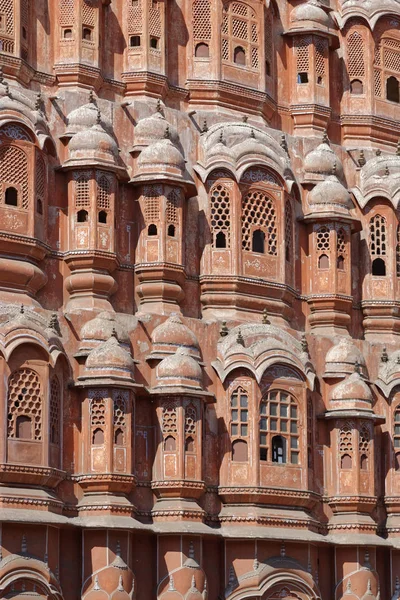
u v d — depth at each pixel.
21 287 41.94
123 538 40.97
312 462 45.66
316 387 46.69
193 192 45.31
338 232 48.22
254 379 44.09
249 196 46.22
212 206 45.78
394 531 47.09
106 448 41.22
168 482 42.25
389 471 47.59
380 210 49.59
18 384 39.97
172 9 47.62
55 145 43.62
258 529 43.38
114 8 46.53
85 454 41.38
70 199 43.25
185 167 45.44
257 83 48.38
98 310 42.78
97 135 43.53
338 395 46.59
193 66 47.50
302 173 48.94
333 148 50.12
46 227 42.88
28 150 42.12
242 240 45.91
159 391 42.56
